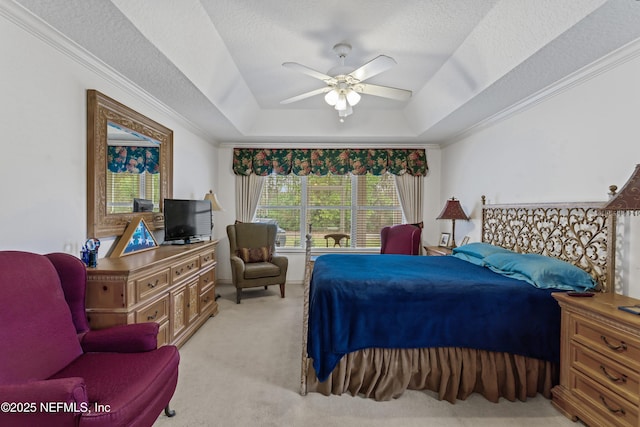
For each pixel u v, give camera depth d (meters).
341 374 2.11
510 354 2.10
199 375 2.34
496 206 3.43
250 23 2.38
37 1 1.60
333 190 5.30
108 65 2.32
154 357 1.61
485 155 3.74
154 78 2.55
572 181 2.47
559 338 2.06
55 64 1.96
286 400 2.05
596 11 1.66
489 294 2.12
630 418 1.55
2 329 1.32
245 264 4.38
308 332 2.21
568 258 2.48
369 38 2.57
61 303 1.62
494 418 1.90
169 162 3.40
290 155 5.11
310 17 2.29
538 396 2.12
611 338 1.65
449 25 2.38
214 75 2.89
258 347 2.82
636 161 1.99
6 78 1.66
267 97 3.97
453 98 3.22
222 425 1.81
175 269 2.68
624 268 2.06
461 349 2.12
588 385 1.78
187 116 3.61
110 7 1.66
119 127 2.56
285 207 5.30
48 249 1.93
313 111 4.47
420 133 4.39
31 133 1.81
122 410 1.21
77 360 1.58
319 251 5.22
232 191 5.16
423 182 5.13
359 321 2.11
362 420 1.87
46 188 1.92
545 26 1.93
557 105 2.62
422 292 2.14
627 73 2.04
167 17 2.00
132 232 2.63
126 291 1.99
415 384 2.16
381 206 5.27
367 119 4.51
